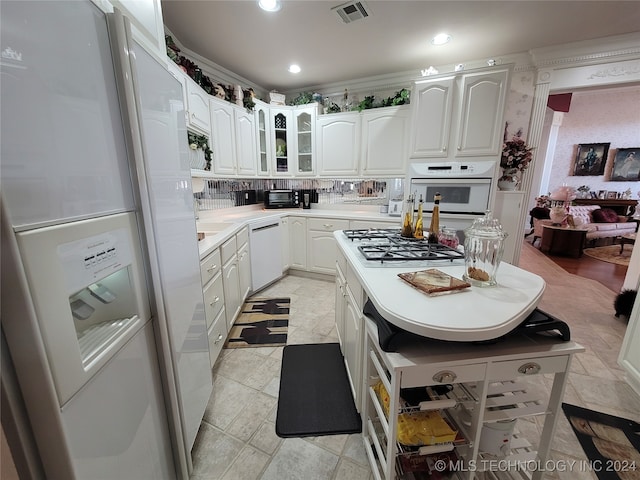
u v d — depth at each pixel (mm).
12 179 493
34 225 534
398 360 860
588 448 1326
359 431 1437
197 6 1981
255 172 3297
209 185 3074
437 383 879
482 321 824
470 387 1098
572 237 4715
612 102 6242
